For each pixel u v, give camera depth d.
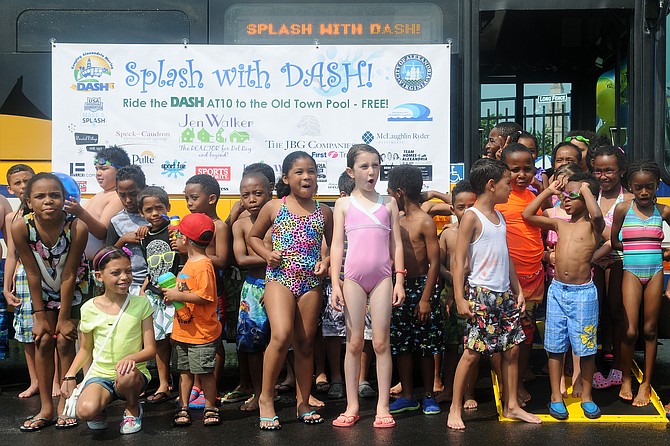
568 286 5.34
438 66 6.24
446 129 6.23
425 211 5.89
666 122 6.31
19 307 5.75
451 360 5.79
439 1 6.27
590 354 5.31
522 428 5.16
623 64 6.57
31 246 5.13
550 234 6.05
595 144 6.31
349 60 6.24
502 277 5.20
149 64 6.23
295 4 6.26
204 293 5.17
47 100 6.25
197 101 6.23
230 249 5.88
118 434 5.11
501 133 6.34
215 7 6.27
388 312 5.18
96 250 6.00
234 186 6.25
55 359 6.03
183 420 5.25
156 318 5.79
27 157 6.25
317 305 5.23
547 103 7.36
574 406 5.54
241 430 5.17
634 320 5.55
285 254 5.16
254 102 6.24
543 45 7.26
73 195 5.59
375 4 6.25
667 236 6.32
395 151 6.25
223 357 5.79
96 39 6.26
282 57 6.23
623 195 5.94
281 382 6.45
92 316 5.14
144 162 6.24
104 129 6.23
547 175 7.11
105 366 5.13
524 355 5.62
